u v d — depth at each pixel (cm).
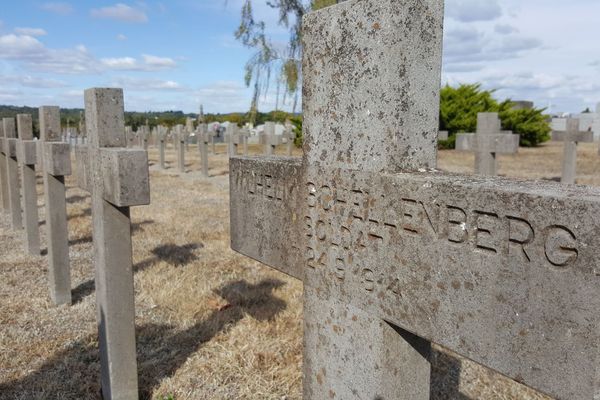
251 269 618
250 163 279
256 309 491
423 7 188
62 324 468
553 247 136
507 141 757
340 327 221
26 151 662
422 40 189
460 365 392
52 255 506
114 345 330
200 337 435
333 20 208
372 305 201
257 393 352
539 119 2717
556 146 2783
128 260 330
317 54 218
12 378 374
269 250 272
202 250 707
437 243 170
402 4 183
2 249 733
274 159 280
